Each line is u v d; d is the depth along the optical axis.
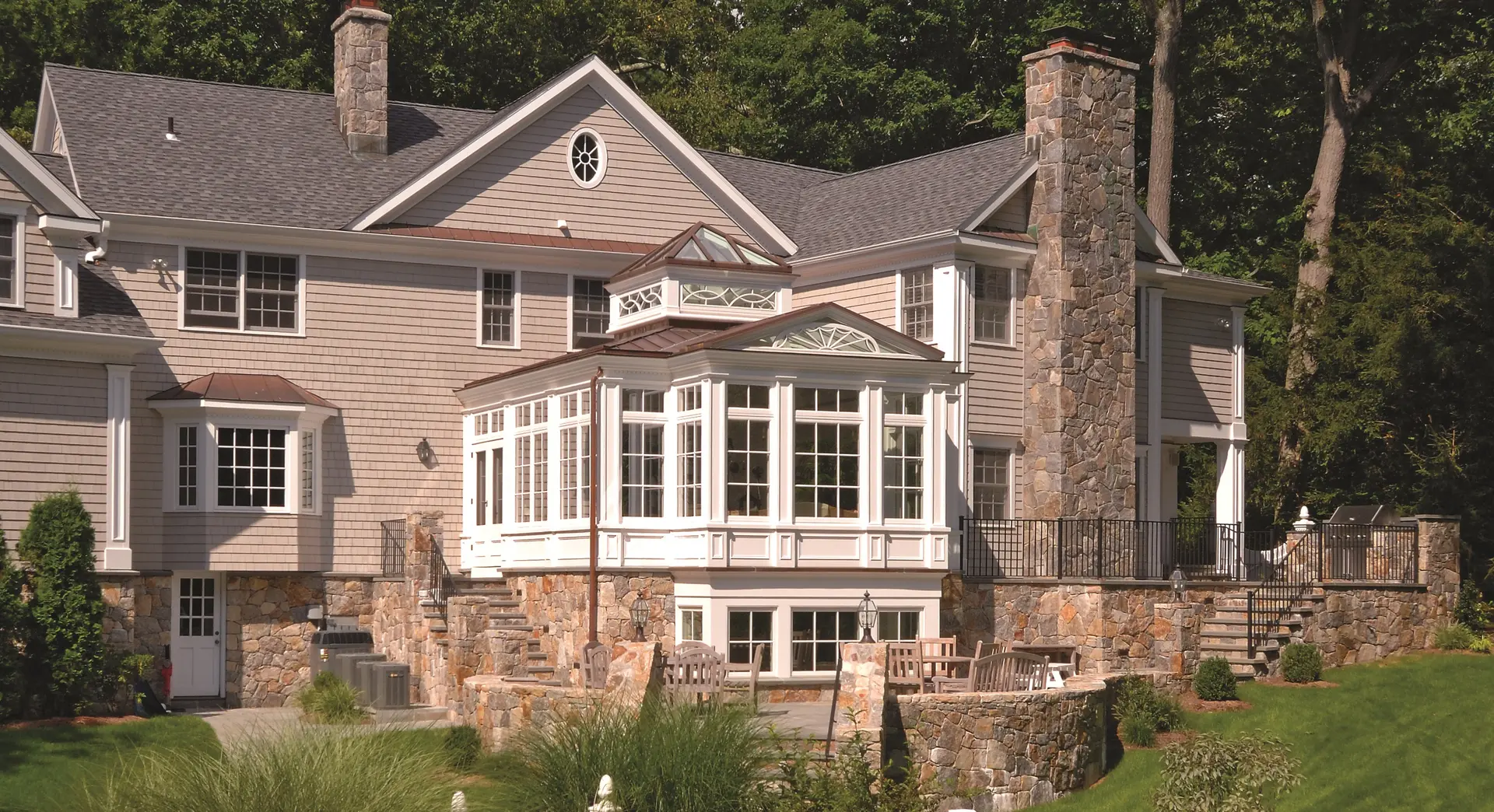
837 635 24.95
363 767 13.45
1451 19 38.06
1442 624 29.41
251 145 29.84
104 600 24.50
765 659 24.42
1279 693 25.25
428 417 29.55
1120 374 29.33
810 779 15.74
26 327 24.36
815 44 43.72
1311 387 36.06
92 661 23.20
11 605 22.61
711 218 32.31
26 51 38.69
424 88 42.41
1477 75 40.44
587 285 31.12
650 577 24.83
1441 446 34.81
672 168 32.00
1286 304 36.56
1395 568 29.31
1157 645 26.56
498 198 30.36
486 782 15.81
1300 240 38.38
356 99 30.75
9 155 24.75
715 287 28.50
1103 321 29.17
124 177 27.67
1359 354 35.69
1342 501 37.03
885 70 43.31
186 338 27.56
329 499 28.55
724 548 24.09
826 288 31.00
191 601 27.22
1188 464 37.97
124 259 27.11
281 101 31.36
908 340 26.05
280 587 28.00
